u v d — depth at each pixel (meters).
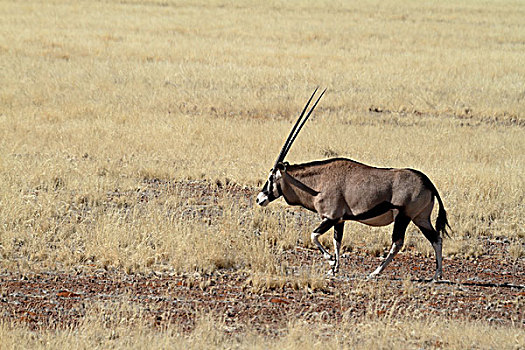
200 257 30.23
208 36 119.62
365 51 107.81
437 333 22.95
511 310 26.75
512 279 30.69
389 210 28.92
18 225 32.44
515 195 40.09
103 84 77.00
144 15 141.38
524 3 188.88
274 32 125.31
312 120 65.38
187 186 43.00
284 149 31.41
